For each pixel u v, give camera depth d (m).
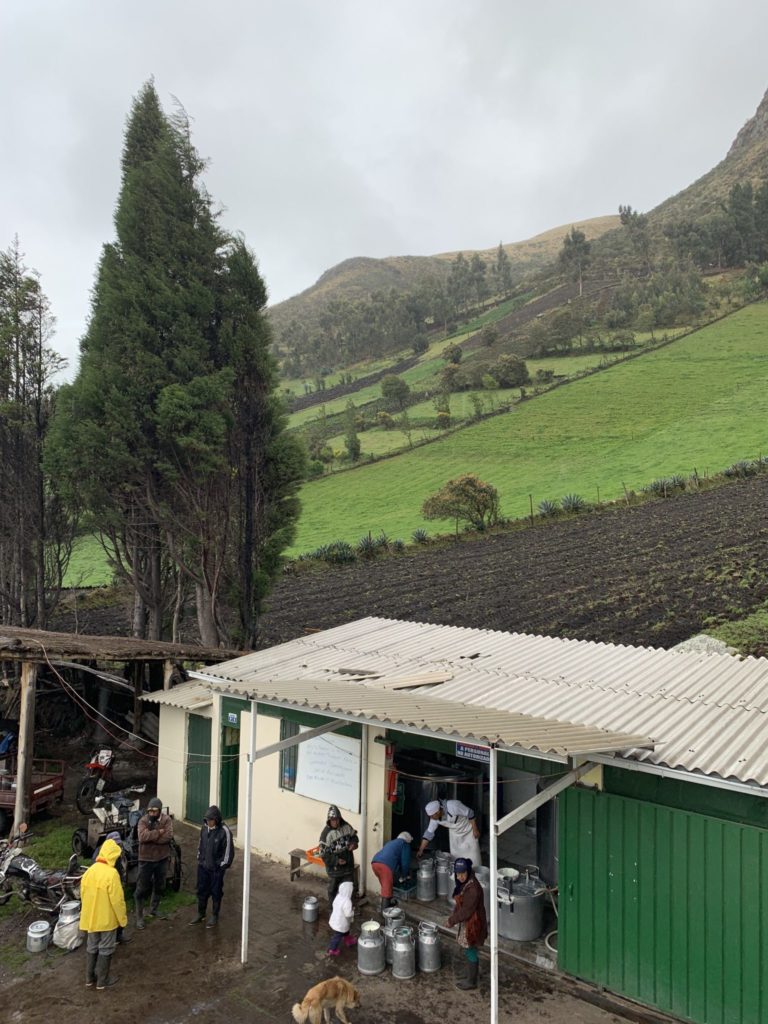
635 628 24.27
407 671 12.20
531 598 30.47
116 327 19.98
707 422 72.50
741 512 41.84
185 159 21.70
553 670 11.60
